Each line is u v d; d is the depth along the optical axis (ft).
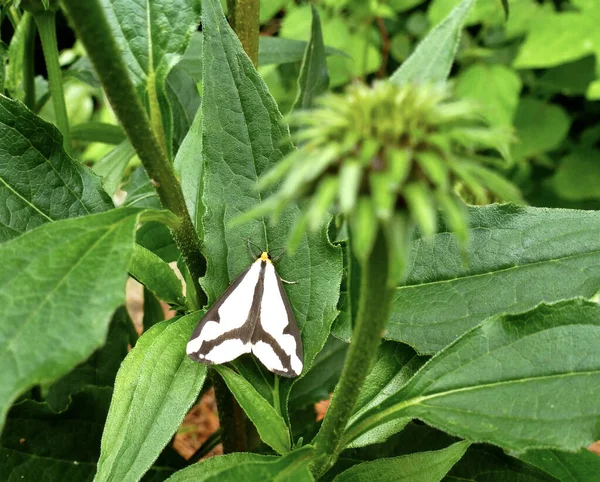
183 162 0.39
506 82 0.91
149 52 0.39
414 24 1.00
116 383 0.30
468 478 0.39
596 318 0.28
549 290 0.32
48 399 0.49
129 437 0.29
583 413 0.26
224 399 0.40
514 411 0.27
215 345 0.31
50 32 0.43
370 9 0.94
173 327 0.32
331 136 0.17
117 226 0.24
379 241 0.20
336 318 0.36
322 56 0.45
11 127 0.36
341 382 0.25
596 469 0.35
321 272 0.34
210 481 0.25
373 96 0.17
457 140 0.17
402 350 0.35
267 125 0.34
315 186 0.17
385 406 0.29
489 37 0.94
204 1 0.33
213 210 0.34
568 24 0.90
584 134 1.05
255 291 0.33
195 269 0.34
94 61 0.24
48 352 0.21
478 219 0.35
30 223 0.36
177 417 0.29
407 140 0.16
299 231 0.17
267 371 0.34
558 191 1.01
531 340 0.28
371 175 0.16
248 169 0.34
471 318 0.33
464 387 0.28
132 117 0.26
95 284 0.22
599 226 0.33
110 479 0.28
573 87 0.99
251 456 0.29
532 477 0.38
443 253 0.35
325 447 0.27
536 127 0.98
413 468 0.31
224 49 0.33
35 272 0.22
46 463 0.41
